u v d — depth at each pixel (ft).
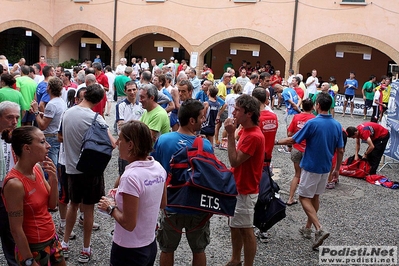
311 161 17.21
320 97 17.47
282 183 26.78
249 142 13.70
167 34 74.59
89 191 14.85
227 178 12.14
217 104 30.19
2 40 82.07
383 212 22.80
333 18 63.16
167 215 12.28
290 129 22.65
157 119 17.40
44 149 10.47
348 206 23.47
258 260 16.52
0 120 13.29
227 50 89.86
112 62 79.25
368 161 29.07
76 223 18.66
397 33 59.41
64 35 83.25
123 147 10.15
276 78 62.59
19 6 77.36
